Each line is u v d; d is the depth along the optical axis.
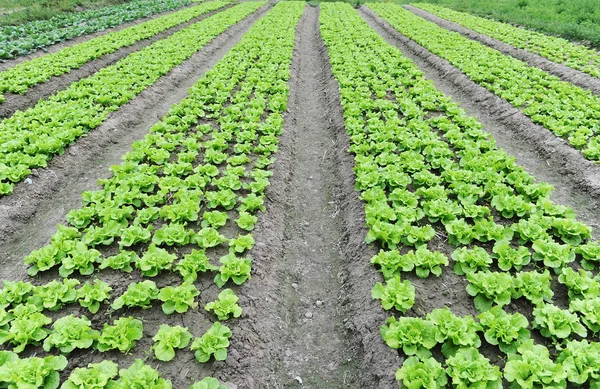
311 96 5.45
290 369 2.08
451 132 3.71
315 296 2.52
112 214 2.68
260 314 2.22
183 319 2.08
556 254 2.27
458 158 3.51
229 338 2.00
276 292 2.44
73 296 2.11
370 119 4.04
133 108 4.61
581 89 4.69
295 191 3.48
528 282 2.10
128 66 5.59
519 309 2.07
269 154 3.66
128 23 8.95
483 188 3.04
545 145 3.76
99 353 1.90
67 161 3.55
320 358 2.15
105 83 4.95
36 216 3.04
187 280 2.22
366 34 7.83
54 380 1.74
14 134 3.64
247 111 4.26
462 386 1.63
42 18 8.61
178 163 3.38
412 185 3.17
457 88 5.33
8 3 9.48
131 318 1.98
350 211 3.03
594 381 1.66
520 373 1.67
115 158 3.82
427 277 2.29
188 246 2.55
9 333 1.89
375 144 3.56
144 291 2.11
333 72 5.59
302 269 2.72
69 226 2.86
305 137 4.39
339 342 2.22
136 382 1.68
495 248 2.33
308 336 2.27
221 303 2.09
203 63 6.61
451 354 1.83
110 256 2.47
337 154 3.86
